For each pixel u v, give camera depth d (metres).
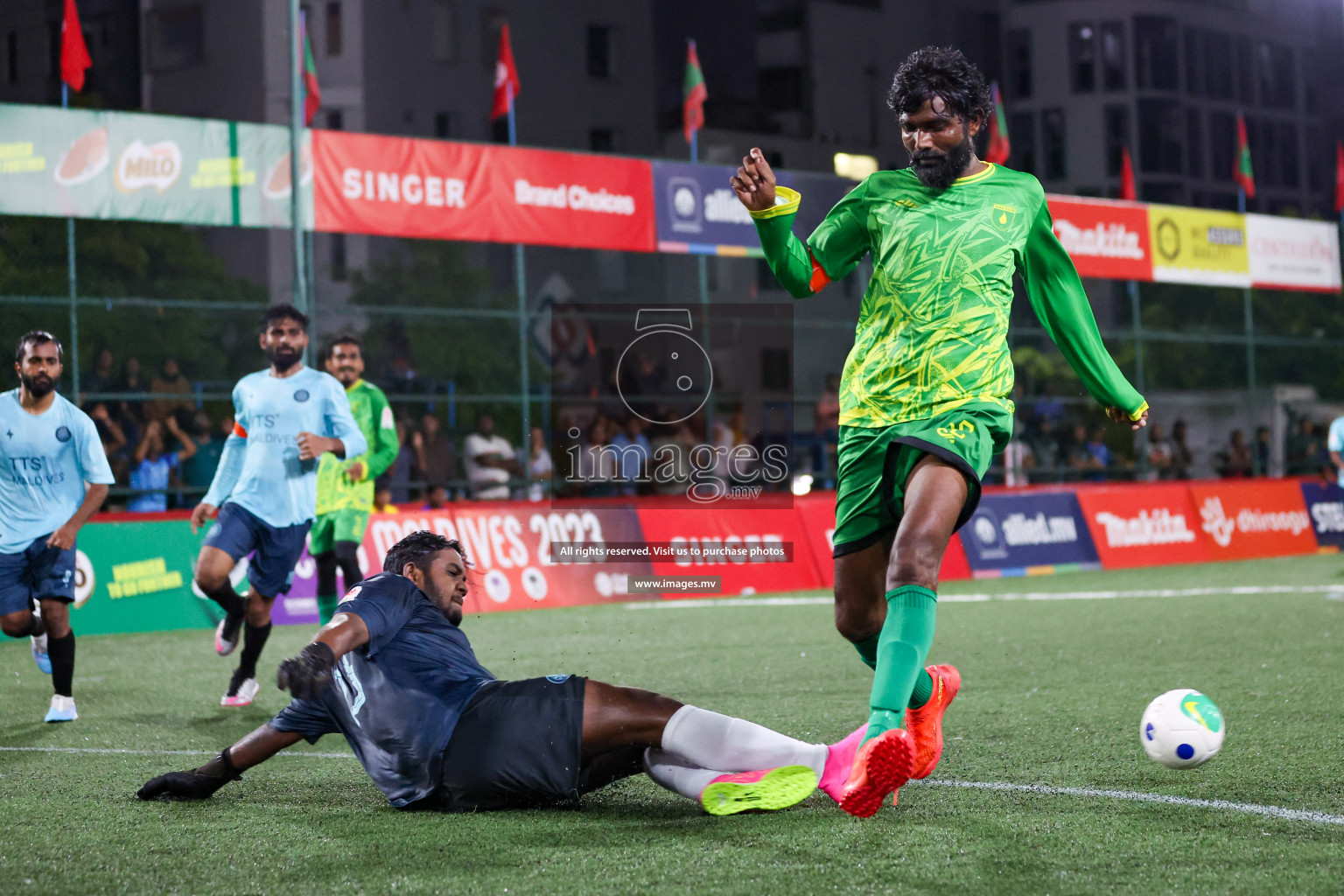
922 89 4.55
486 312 16.27
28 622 7.41
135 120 13.20
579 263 33.59
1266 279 20.67
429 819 4.48
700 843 4.10
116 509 15.62
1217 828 4.23
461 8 39.59
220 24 36.94
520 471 17.48
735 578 15.13
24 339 7.26
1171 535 19.09
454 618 4.73
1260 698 7.04
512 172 14.98
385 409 10.38
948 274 4.44
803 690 7.69
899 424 4.43
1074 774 5.13
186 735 6.61
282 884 3.73
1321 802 4.59
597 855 3.96
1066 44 48.62
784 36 43.09
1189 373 28.56
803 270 4.66
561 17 41.31
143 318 21.75
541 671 8.73
